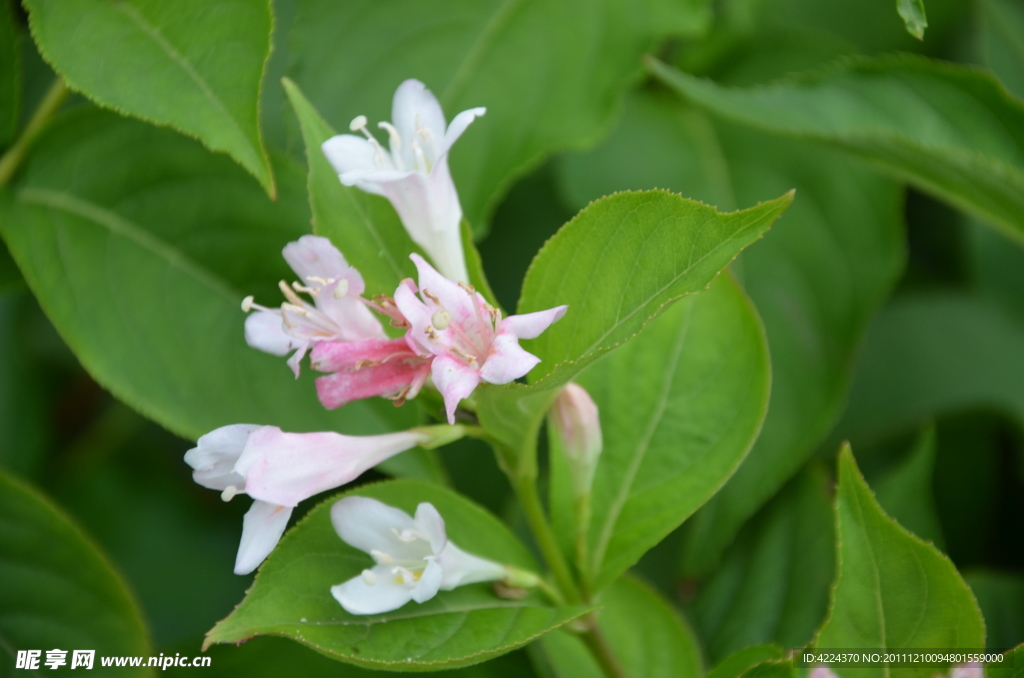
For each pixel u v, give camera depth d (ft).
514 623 1.49
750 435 1.58
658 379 1.60
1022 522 1.76
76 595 1.61
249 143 1.47
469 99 1.71
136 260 1.60
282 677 1.67
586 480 1.52
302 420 1.59
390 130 1.51
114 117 1.59
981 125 1.66
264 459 1.43
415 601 1.49
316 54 1.69
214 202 1.60
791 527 1.74
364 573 1.46
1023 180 1.59
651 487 1.58
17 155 1.59
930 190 1.68
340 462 1.46
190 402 1.58
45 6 1.51
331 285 1.45
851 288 1.75
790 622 1.70
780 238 1.76
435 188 1.49
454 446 1.75
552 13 1.73
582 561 1.54
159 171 1.60
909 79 1.67
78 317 1.58
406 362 1.45
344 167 1.49
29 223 1.58
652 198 1.44
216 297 1.60
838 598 1.46
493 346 1.42
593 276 1.46
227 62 1.48
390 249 1.52
